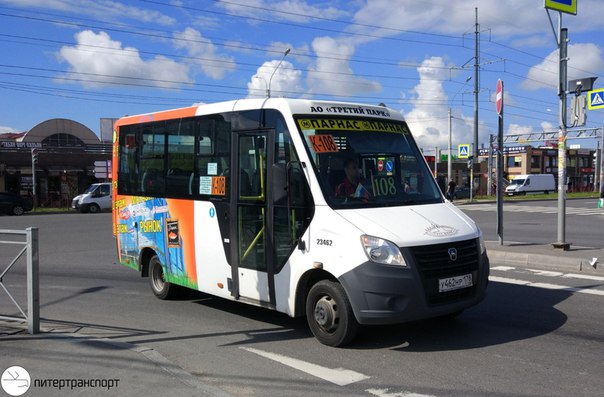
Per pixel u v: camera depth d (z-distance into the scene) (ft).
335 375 15.75
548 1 37.35
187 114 24.18
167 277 25.63
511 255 37.37
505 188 224.33
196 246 23.49
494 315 22.57
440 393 14.34
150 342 19.24
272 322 22.12
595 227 65.26
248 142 20.84
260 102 20.58
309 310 18.84
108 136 181.16
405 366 16.47
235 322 22.20
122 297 27.43
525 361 16.85
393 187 20.07
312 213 18.33
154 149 26.50
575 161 307.37
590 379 15.28
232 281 21.59
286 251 19.21
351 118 20.59
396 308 16.75
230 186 21.52
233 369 16.33
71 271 35.37
